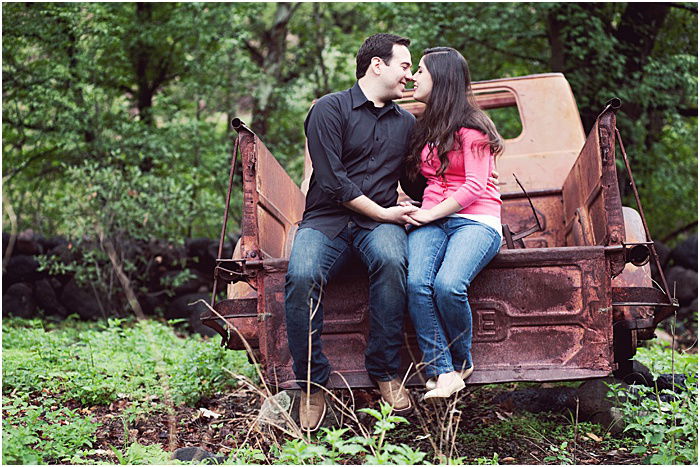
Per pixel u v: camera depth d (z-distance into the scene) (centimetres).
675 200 1128
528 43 1109
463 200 324
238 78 1086
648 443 329
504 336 324
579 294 321
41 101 959
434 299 317
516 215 450
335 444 264
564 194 436
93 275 895
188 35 1057
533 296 324
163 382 430
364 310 332
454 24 967
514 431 368
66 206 888
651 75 1008
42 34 975
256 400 440
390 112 354
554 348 321
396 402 323
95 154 995
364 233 330
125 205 866
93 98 980
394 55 347
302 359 322
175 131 1000
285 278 324
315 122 339
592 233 359
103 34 977
